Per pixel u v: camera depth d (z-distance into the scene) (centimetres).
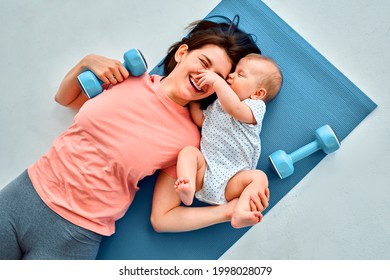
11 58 137
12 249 115
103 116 114
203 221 119
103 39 138
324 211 136
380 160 136
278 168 123
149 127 116
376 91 137
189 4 139
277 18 134
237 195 119
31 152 136
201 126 125
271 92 119
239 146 117
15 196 115
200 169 117
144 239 131
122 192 118
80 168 114
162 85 120
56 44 138
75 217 114
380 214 136
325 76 133
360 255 136
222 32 121
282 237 136
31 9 138
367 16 139
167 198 122
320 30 138
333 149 125
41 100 136
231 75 118
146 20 139
